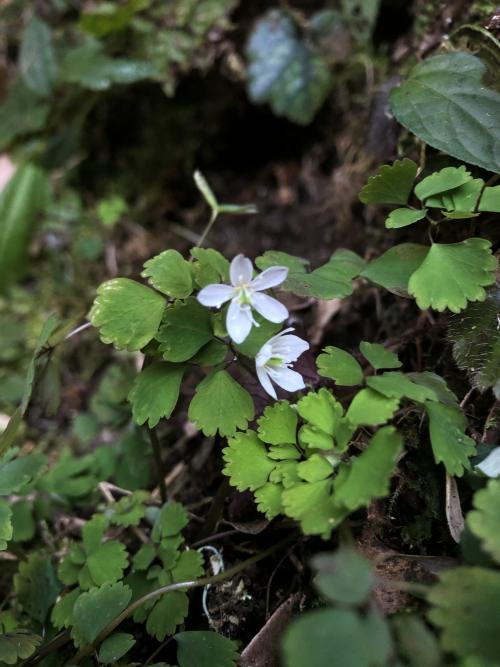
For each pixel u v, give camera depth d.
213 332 0.11
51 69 0.22
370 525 0.11
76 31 0.22
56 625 0.11
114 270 0.22
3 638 0.10
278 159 0.22
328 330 0.15
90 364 0.20
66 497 0.14
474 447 0.10
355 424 0.09
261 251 0.20
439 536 0.11
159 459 0.13
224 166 0.23
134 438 0.15
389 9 0.18
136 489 0.14
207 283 0.11
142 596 0.10
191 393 0.14
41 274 0.22
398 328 0.14
